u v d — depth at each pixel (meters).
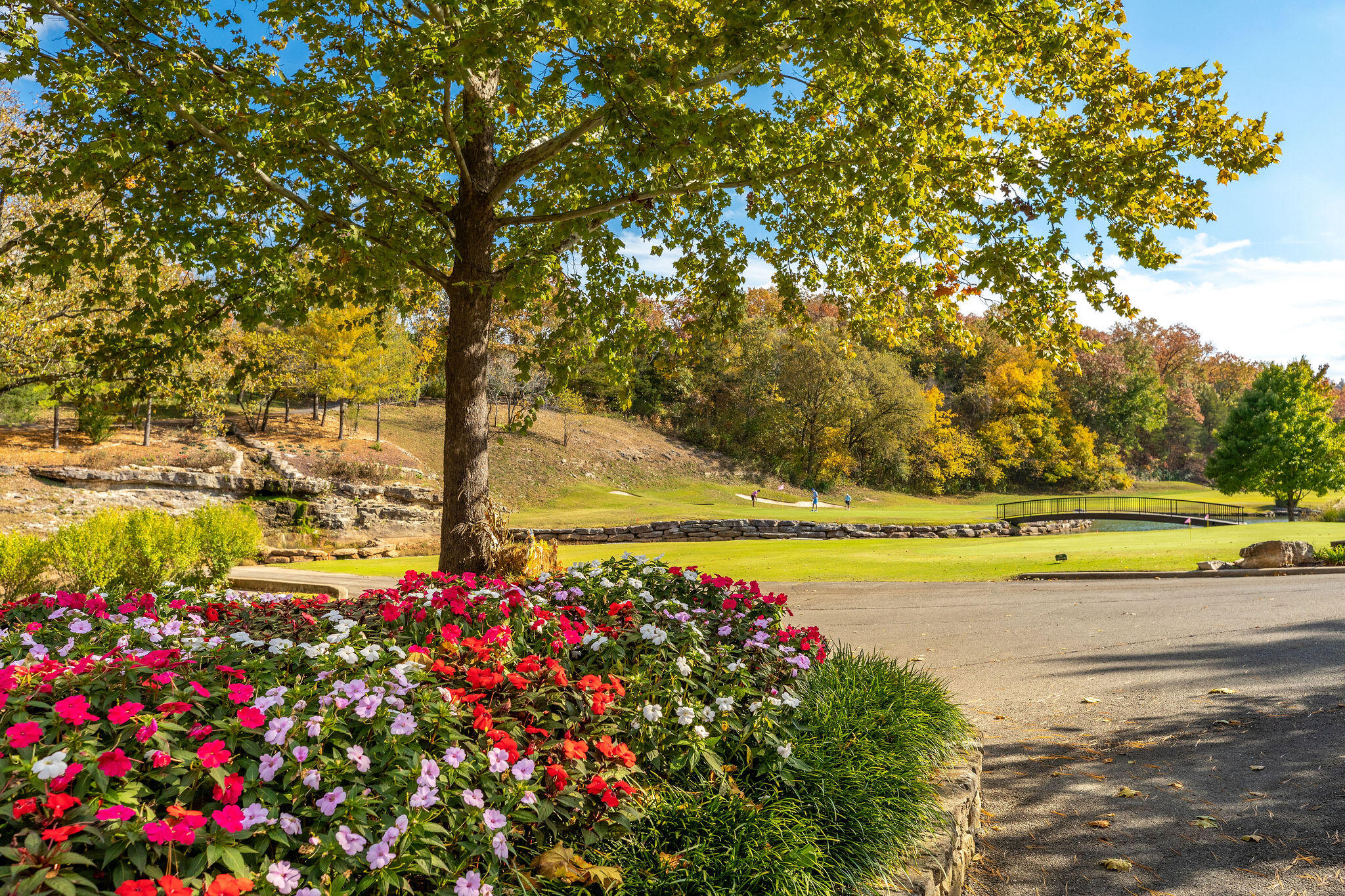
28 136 6.70
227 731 2.20
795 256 9.59
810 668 4.29
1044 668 7.37
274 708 2.30
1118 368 68.75
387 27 6.83
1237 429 36.91
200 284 7.48
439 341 37.25
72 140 6.59
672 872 2.43
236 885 1.63
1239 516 35.28
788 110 8.66
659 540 28.53
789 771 3.16
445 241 8.35
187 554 12.05
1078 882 3.37
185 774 2.04
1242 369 88.50
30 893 1.54
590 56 6.02
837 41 6.02
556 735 2.93
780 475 50.66
